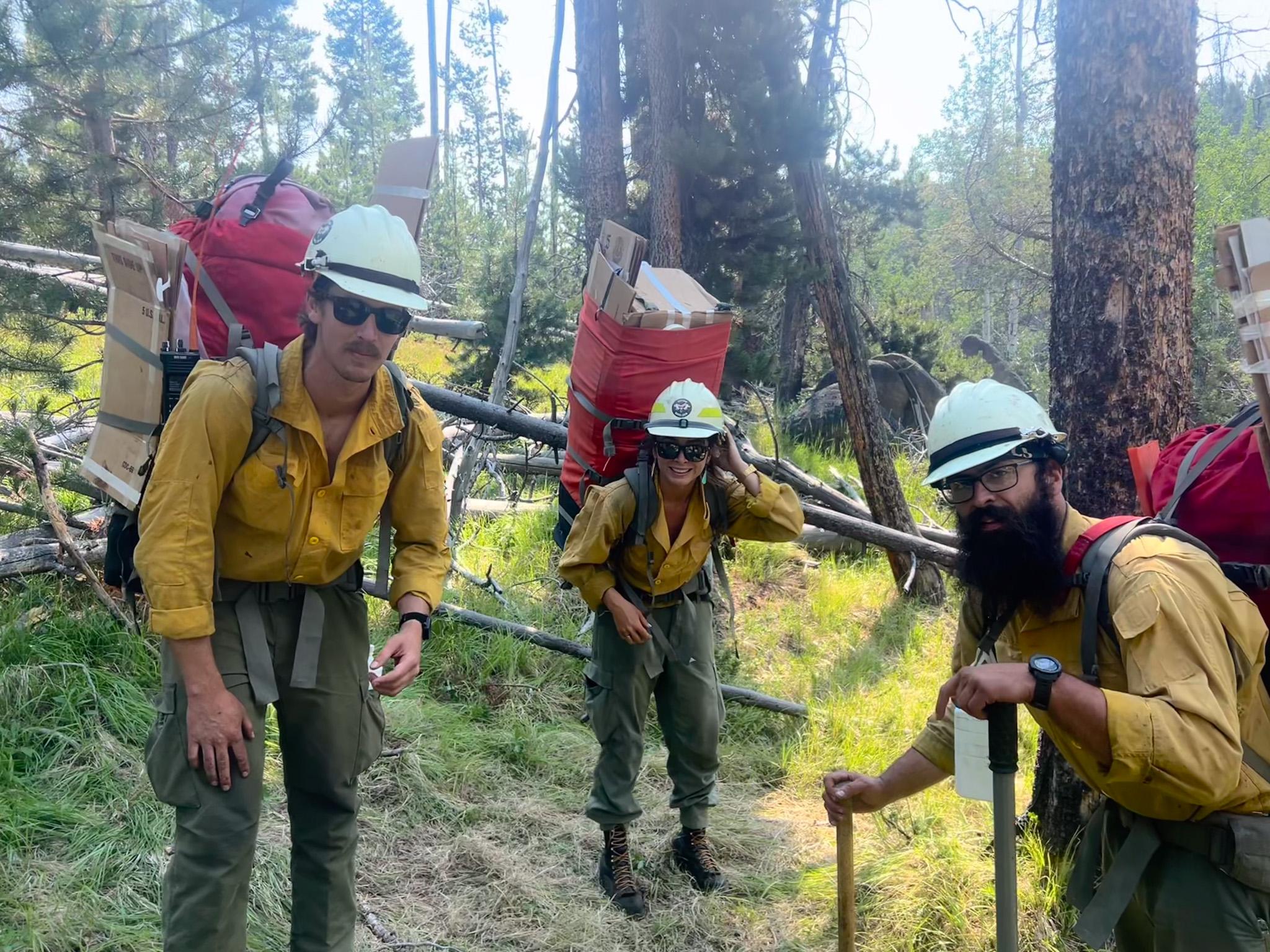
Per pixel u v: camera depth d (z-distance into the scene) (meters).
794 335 13.38
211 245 2.29
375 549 5.36
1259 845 1.66
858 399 6.68
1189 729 1.48
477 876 3.25
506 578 6.18
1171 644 1.56
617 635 3.20
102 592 4.15
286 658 2.03
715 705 3.29
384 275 1.80
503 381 5.97
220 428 1.82
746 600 6.66
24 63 4.95
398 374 2.06
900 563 6.79
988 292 20.81
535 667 4.90
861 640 6.09
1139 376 3.13
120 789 3.18
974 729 1.96
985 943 2.93
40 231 5.43
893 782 2.11
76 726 3.41
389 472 2.06
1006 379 14.43
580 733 4.46
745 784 4.21
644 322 3.23
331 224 1.86
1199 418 10.07
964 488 1.77
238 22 5.83
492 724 4.42
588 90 7.79
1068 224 3.24
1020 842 3.38
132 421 2.19
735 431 3.50
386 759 3.81
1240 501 1.90
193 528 1.80
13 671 3.53
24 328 5.30
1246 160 14.84
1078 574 1.72
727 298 8.37
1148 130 3.05
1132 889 1.76
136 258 2.18
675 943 3.00
